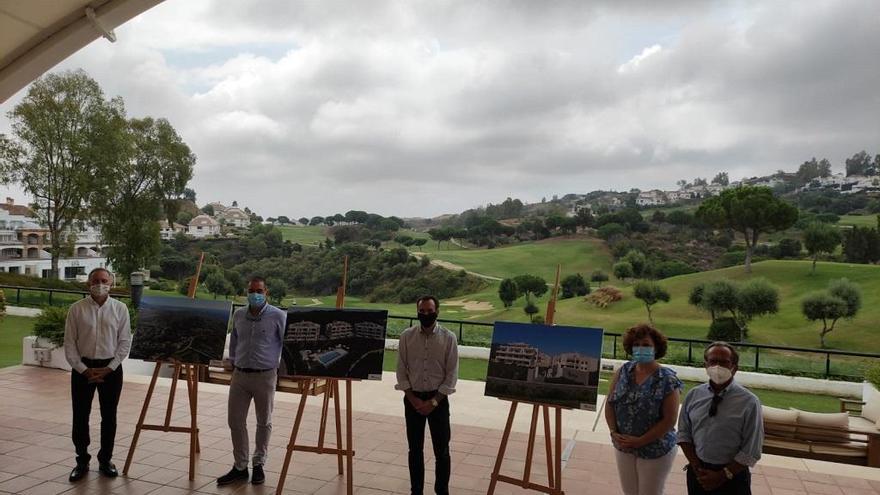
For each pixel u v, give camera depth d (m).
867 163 95.88
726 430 3.79
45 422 7.39
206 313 6.11
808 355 24.92
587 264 65.38
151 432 7.18
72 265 47.72
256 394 5.73
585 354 5.10
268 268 51.69
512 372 5.27
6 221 54.50
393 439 7.23
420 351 5.23
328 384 6.22
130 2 7.59
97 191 33.09
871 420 8.93
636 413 4.18
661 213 77.31
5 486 5.53
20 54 8.17
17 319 17.06
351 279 51.38
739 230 50.00
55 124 32.12
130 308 11.92
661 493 4.20
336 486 5.79
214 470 6.09
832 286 27.97
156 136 36.25
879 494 5.83
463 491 5.77
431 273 54.38
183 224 63.19
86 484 5.64
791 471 6.38
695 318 35.97
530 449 5.23
